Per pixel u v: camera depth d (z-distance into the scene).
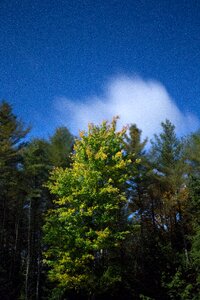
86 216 15.09
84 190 15.07
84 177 15.43
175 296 17.08
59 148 24.64
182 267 17.92
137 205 24.95
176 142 25.59
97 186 15.48
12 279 24.86
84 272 14.81
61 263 14.59
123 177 16.08
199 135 24.98
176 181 23.58
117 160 16.39
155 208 28.83
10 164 26.11
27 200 26.09
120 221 18.42
